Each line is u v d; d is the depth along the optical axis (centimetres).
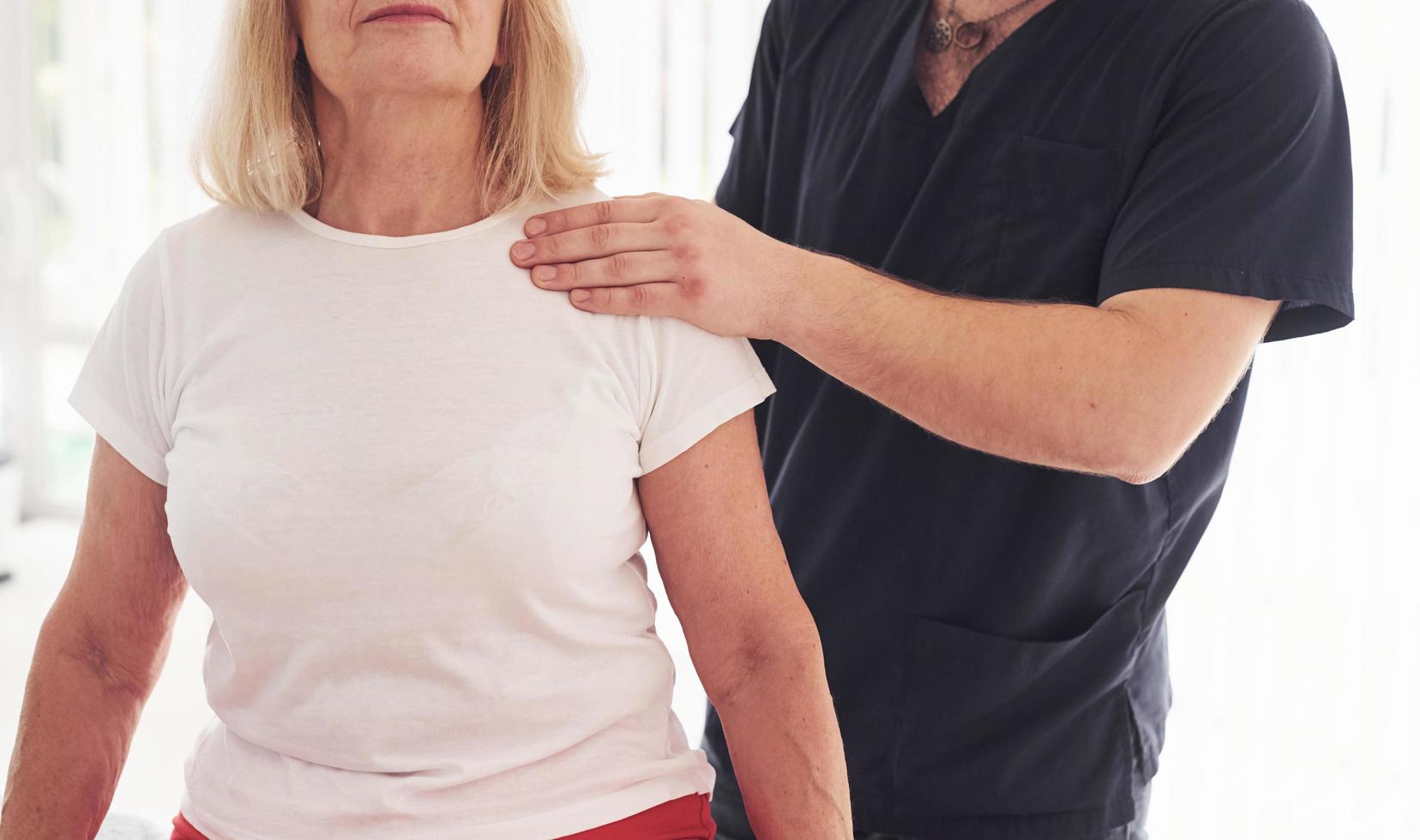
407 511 105
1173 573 148
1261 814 279
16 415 454
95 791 119
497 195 118
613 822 109
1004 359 121
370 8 110
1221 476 145
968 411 123
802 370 152
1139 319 122
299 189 118
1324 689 296
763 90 166
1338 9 271
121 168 434
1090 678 144
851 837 118
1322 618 295
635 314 113
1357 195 278
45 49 433
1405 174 274
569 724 109
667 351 114
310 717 107
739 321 117
